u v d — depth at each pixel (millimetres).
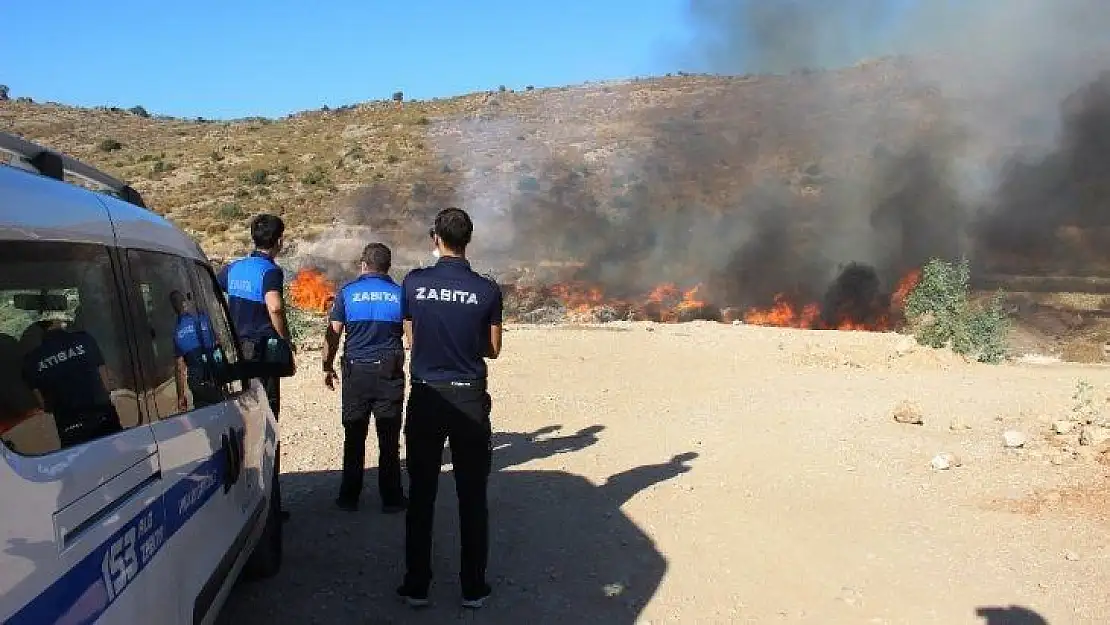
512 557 5121
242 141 79375
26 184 2449
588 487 6418
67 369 2422
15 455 2035
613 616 4367
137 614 2539
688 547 5227
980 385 10398
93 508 2307
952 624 4230
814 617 4324
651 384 10844
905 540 5285
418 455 4426
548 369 11906
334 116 91562
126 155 74125
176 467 3002
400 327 5836
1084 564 4891
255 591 4672
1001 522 5570
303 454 7438
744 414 8844
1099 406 8852
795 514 5766
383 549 5285
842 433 7895
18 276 2287
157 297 3266
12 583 1896
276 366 4070
